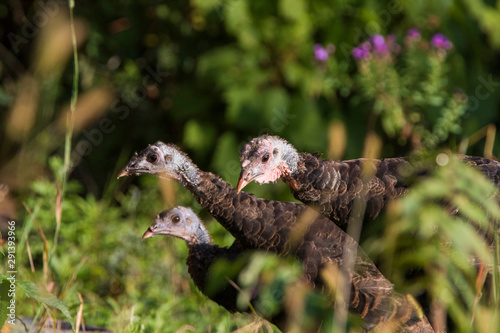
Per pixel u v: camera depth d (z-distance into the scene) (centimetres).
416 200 488
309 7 1243
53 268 891
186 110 1300
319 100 1229
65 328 765
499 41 1282
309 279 731
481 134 1147
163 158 789
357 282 716
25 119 998
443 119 1105
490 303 537
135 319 788
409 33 1165
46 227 1030
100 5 1407
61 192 746
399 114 1115
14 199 1012
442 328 646
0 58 1416
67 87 1370
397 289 635
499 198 657
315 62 1235
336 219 723
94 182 1381
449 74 1234
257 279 689
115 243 1042
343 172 717
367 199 700
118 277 993
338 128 657
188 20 1373
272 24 1251
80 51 1398
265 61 1265
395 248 562
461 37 1272
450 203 619
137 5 1413
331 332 534
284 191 1121
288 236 755
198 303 902
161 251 1038
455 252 553
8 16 1470
